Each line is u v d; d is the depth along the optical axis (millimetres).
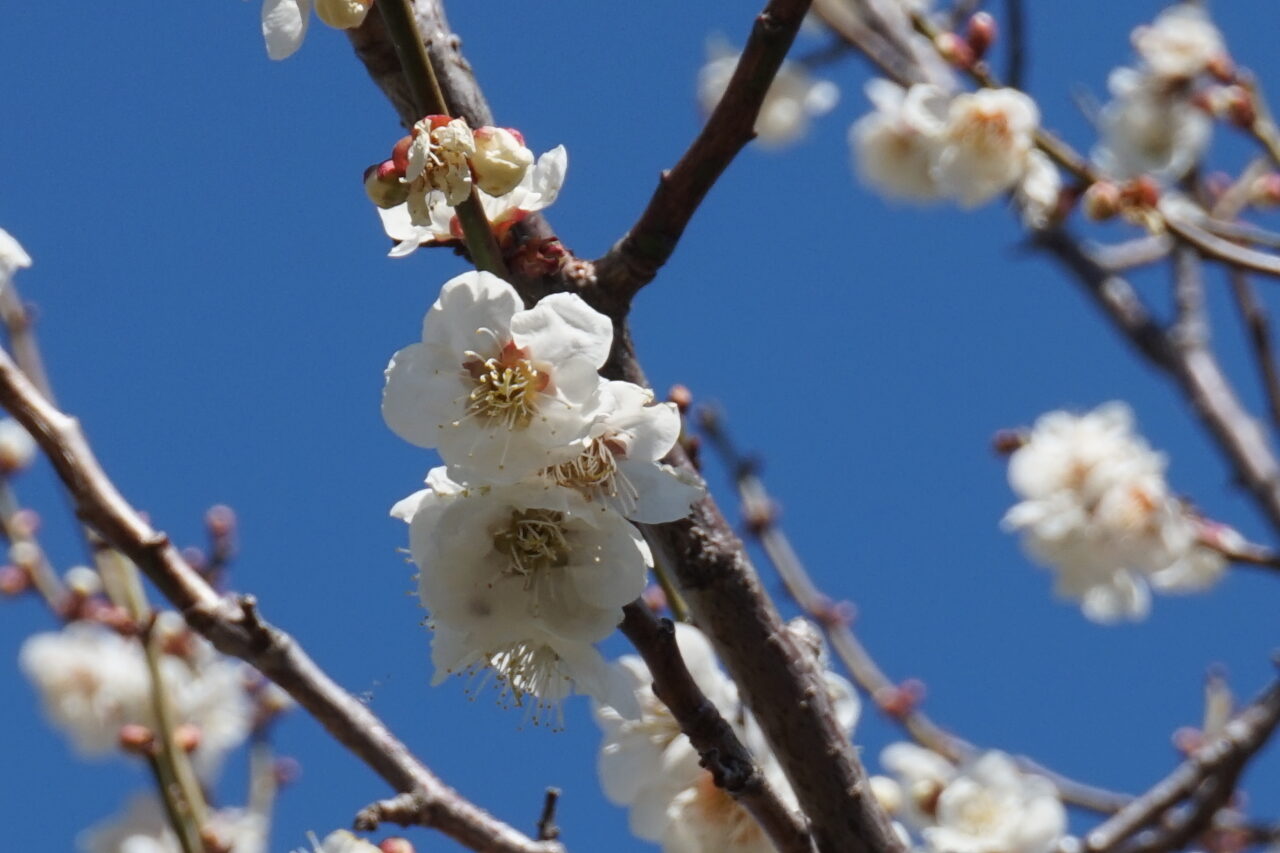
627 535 630
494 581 632
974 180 941
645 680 698
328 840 687
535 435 628
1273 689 859
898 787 870
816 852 647
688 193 658
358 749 663
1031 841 830
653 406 633
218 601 661
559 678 638
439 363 632
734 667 672
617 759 698
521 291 663
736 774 640
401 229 662
